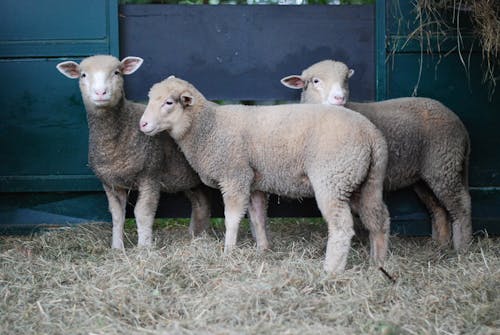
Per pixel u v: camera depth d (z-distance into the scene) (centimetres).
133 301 338
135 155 415
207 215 454
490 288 349
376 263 380
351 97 463
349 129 375
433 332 316
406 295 347
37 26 449
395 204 464
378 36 454
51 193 459
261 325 315
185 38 459
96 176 445
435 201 452
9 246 429
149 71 460
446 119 430
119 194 427
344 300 338
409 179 436
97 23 450
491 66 453
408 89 457
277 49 461
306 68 462
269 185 401
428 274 372
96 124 411
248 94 463
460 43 450
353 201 398
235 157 397
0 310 335
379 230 387
